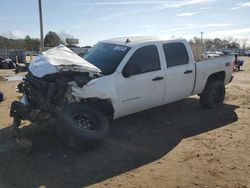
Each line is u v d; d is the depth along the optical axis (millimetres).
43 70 6066
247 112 8789
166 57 7664
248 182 4805
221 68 9062
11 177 5031
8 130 7258
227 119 8102
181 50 8062
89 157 5754
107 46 7578
